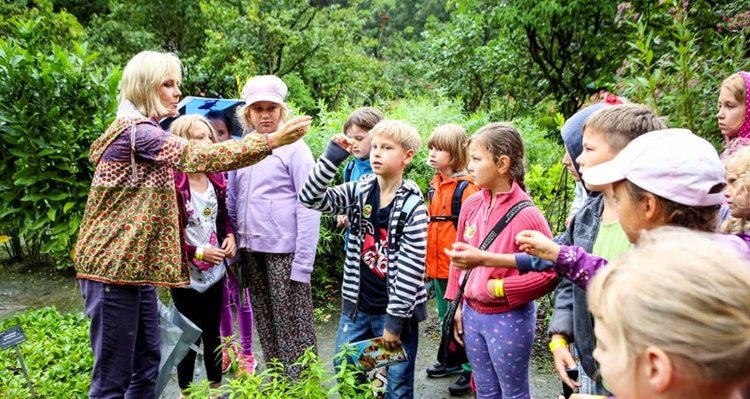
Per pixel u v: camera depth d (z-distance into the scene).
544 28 9.05
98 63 15.66
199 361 3.21
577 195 2.68
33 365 3.15
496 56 10.42
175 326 2.45
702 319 0.66
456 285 2.29
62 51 4.07
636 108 1.59
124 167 2.06
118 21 17.39
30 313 4.06
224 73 14.33
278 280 2.74
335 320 4.20
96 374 2.14
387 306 2.28
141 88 2.09
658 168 1.29
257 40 14.54
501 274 1.99
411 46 19.12
